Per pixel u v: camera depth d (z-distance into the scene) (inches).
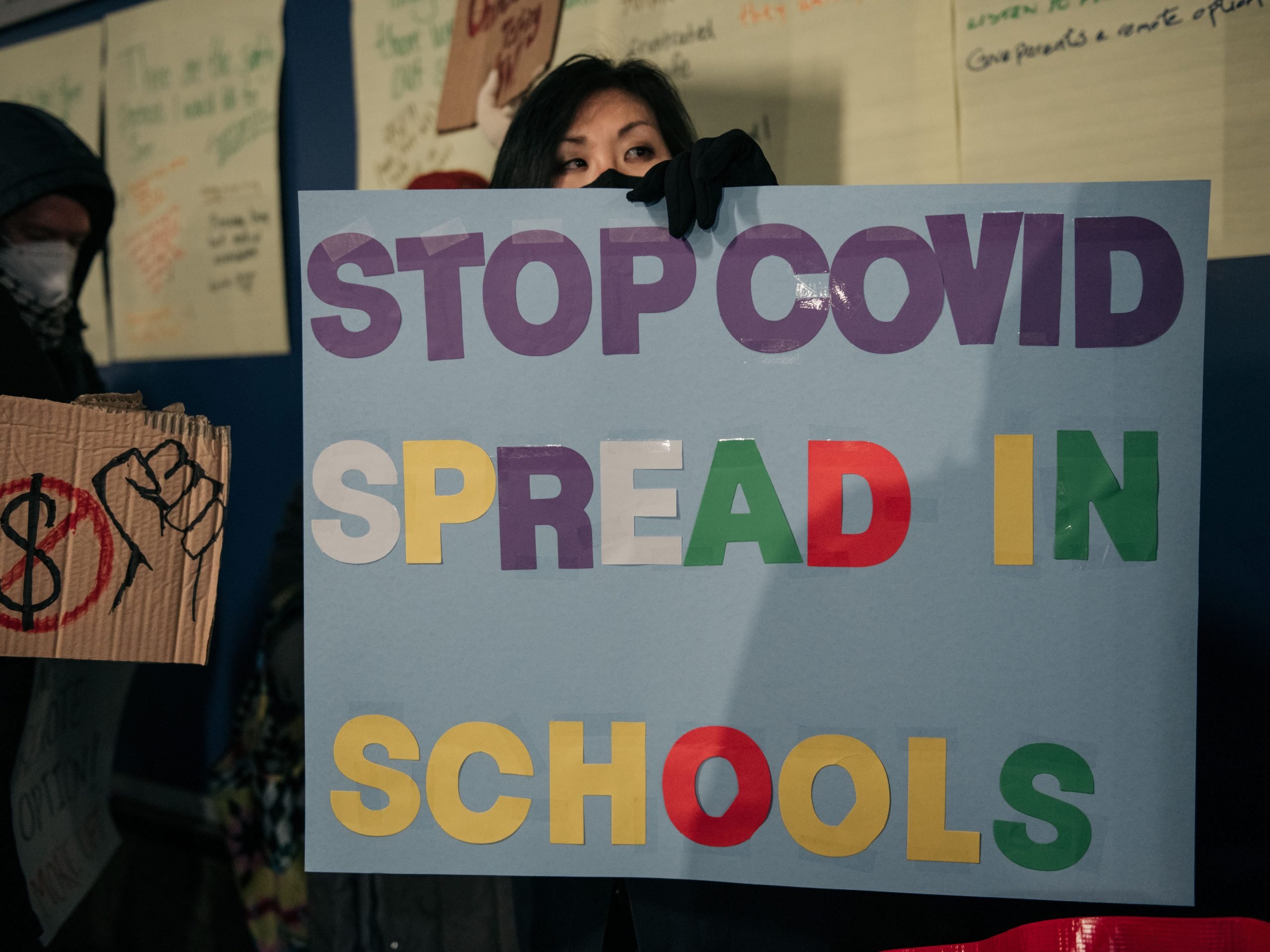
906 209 20.4
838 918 26.5
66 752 31.4
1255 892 36.4
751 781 21.2
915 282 20.4
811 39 40.6
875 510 20.7
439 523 21.4
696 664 21.2
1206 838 37.2
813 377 20.8
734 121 42.7
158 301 62.7
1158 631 20.1
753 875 21.4
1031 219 20.1
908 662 20.8
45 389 26.8
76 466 19.8
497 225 21.0
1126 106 35.2
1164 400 19.9
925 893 21.0
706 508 21.0
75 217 38.3
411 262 21.1
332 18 53.9
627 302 21.0
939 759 20.8
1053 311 20.1
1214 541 36.3
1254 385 34.8
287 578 34.0
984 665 20.6
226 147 58.1
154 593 20.2
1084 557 20.2
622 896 29.3
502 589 21.4
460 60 49.4
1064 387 20.2
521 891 27.7
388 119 52.6
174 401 63.5
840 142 40.6
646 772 21.5
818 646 21.0
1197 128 34.2
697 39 43.1
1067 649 20.4
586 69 34.1
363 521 21.5
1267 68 32.9
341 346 21.2
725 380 20.9
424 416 21.3
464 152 49.9
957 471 20.5
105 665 33.8
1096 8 35.2
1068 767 20.5
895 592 20.7
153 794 65.9
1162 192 19.7
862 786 21.0
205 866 59.8
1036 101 36.6
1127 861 20.4
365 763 21.7
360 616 21.6
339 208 21.0
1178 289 19.8
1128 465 20.1
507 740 21.6
